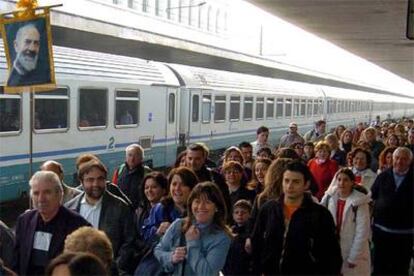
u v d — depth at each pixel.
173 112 18.22
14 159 11.50
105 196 5.09
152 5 36.56
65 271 2.48
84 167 5.06
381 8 14.63
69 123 13.03
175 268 4.30
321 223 4.27
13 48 6.89
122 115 15.26
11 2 14.52
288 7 15.11
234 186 6.54
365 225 5.48
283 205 4.43
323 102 34.44
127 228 5.04
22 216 4.45
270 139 26.41
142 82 16.19
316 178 7.88
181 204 4.99
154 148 17.11
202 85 19.78
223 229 4.36
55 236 4.28
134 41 23.27
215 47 29.73
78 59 13.54
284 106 27.92
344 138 12.17
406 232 6.32
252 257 4.65
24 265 4.32
